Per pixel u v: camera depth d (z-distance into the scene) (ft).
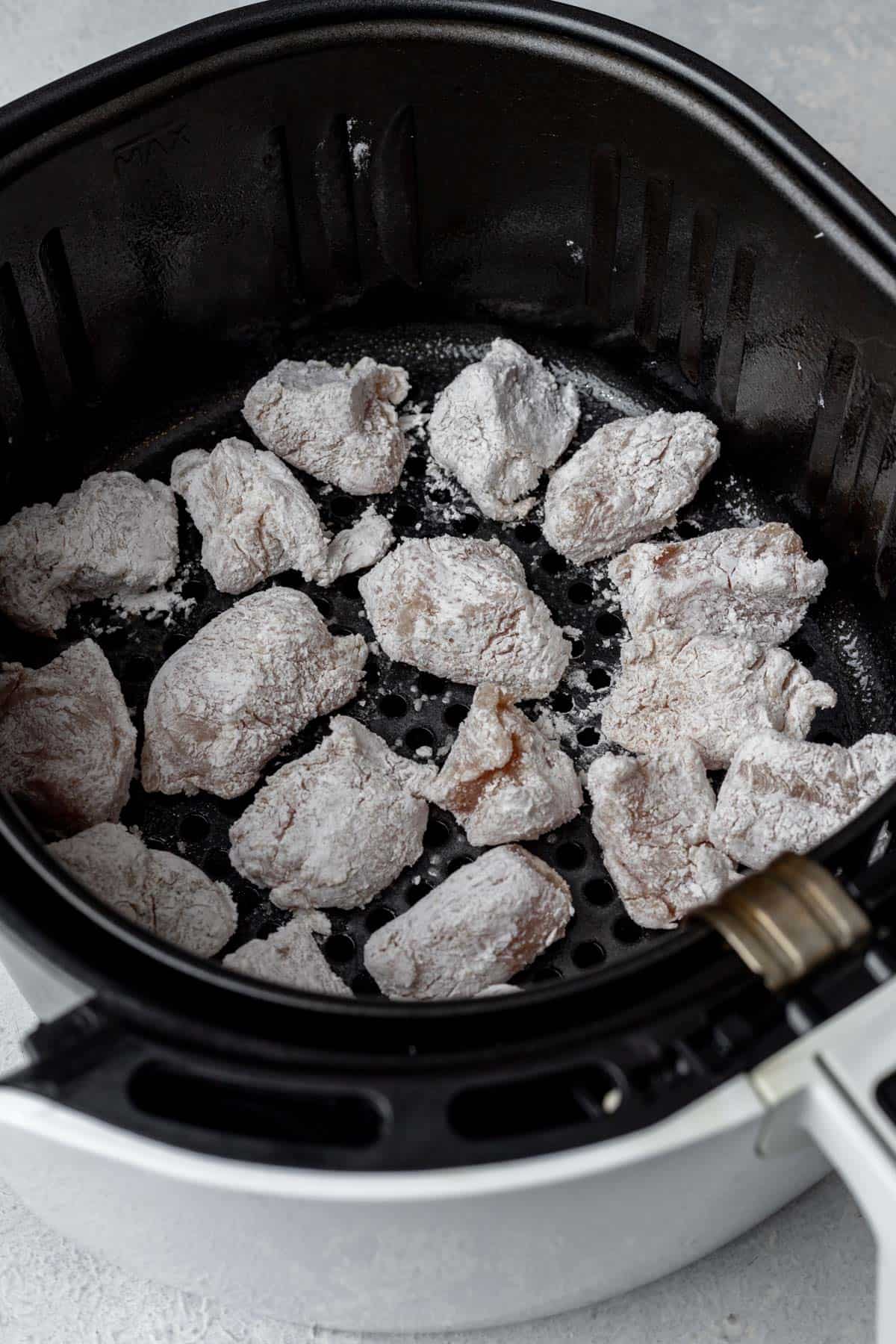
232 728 1.46
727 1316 1.43
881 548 1.55
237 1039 1.11
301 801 1.43
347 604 1.58
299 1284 1.27
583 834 1.48
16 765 1.44
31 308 1.57
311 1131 1.12
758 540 1.53
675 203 1.58
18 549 1.54
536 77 1.56
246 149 1.59
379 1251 1.17
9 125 1.48
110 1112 1.09
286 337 1.74
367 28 1.55
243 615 1.50
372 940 1.40
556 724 1.52
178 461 1.63
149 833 1.48
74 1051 1.11
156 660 1.56
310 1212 1.10
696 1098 1.09
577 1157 1.08
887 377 1.48
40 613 1.54
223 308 1.69
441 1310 1.31
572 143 1.59
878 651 1.57
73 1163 1.13
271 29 1.54
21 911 1.17
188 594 1.58
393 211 1.67
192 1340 1.42
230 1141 1.08
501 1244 1.17
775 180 1.48
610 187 1.61
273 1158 1.08
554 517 1.57
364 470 1.61
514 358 1.63
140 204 1.58
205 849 1.47
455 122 1.61
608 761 1.43
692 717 1.48
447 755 1.51
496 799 1.44
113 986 1.13
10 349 1.57
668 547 1.54
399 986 1.38
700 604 1.53
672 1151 1.09
